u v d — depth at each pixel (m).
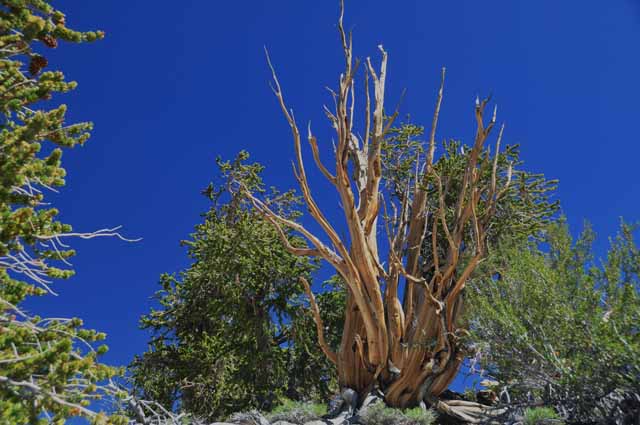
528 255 9.90
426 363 11.88
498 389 9.74
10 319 4.51
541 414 8.30
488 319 9.45
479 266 12.38
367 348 12.21
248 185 17.23
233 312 15.88
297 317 16.09
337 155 12.30
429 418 10.45
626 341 7.39
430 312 12.16
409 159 14.97
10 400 3.89
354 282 11.92
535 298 8.95
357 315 12.53
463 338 11.16
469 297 11.25
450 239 12.25
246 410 15.09
